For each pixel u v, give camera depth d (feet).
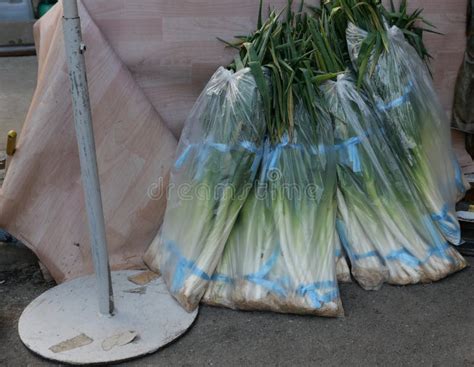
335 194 8.34
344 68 8.55
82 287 8.30
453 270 8.63
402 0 9.32
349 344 7.54
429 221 8.65
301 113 8.11
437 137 9.06
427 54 9.43
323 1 9.02
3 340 7.61
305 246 7.89
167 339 7.46
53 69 8.42
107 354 7.22
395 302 8.22
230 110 7.77
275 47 8.25
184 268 8.01
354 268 8.43
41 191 8.56
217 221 7.91
